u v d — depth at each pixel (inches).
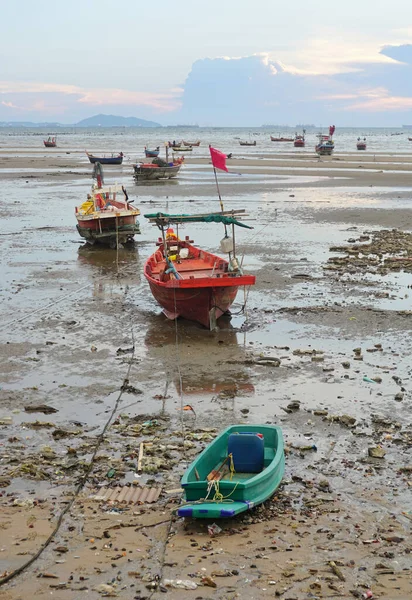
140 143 6294.3
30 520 336.5
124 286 879.7
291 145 5880.9
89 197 1226.0
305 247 1131.9
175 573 285.7
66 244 1183.6
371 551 306.2
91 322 715.4
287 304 780.0
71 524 333.1
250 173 2625.5
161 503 357.7
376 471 394.0
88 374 564.1
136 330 689.6
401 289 839.7
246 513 344.2
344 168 2849.4
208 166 3065.9
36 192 1971.0
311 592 271.9
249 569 289.0
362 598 268.1
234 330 685.9
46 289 856.9
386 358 593.3
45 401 508.4
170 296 690.8
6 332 675.4
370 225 1362.0
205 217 726.5
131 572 287.4
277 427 404.5
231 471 378.6
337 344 635.5
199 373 565.6
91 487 377.4
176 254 856.9
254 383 542.6
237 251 1098.7
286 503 356.5
